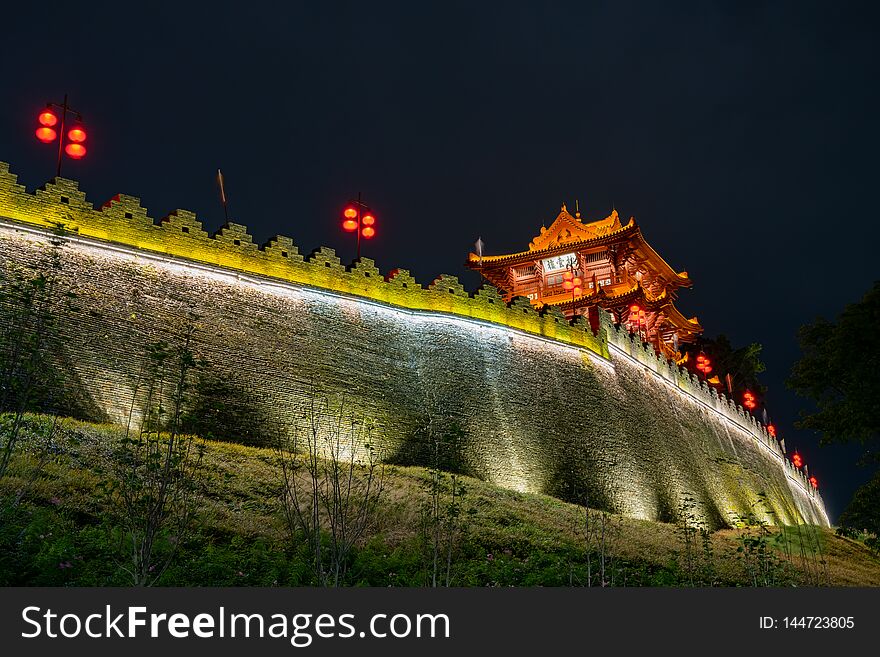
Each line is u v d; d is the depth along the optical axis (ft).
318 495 85.15
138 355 97.09
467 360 131.23
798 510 215.10
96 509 66.23
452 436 88.89
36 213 98.48
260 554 64.64
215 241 113.50
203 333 105.09
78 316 94.32
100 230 103.24
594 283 218.38
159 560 59.16
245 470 87.10
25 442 72.43
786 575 99.19
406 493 92.79
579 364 147.74
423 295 133.59
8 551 54.49
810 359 98.43
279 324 113.50
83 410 88.17
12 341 74.08
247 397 103.71
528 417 131.85
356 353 119.24
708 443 178.60
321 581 59.72
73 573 52.47
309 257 122.83
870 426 91.76
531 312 145.79
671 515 144.05
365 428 111.86
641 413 156.25
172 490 70.03
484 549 80.33
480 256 236.84
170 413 94.48
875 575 117.91
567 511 107.45
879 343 90.53
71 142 105.19
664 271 238.27
